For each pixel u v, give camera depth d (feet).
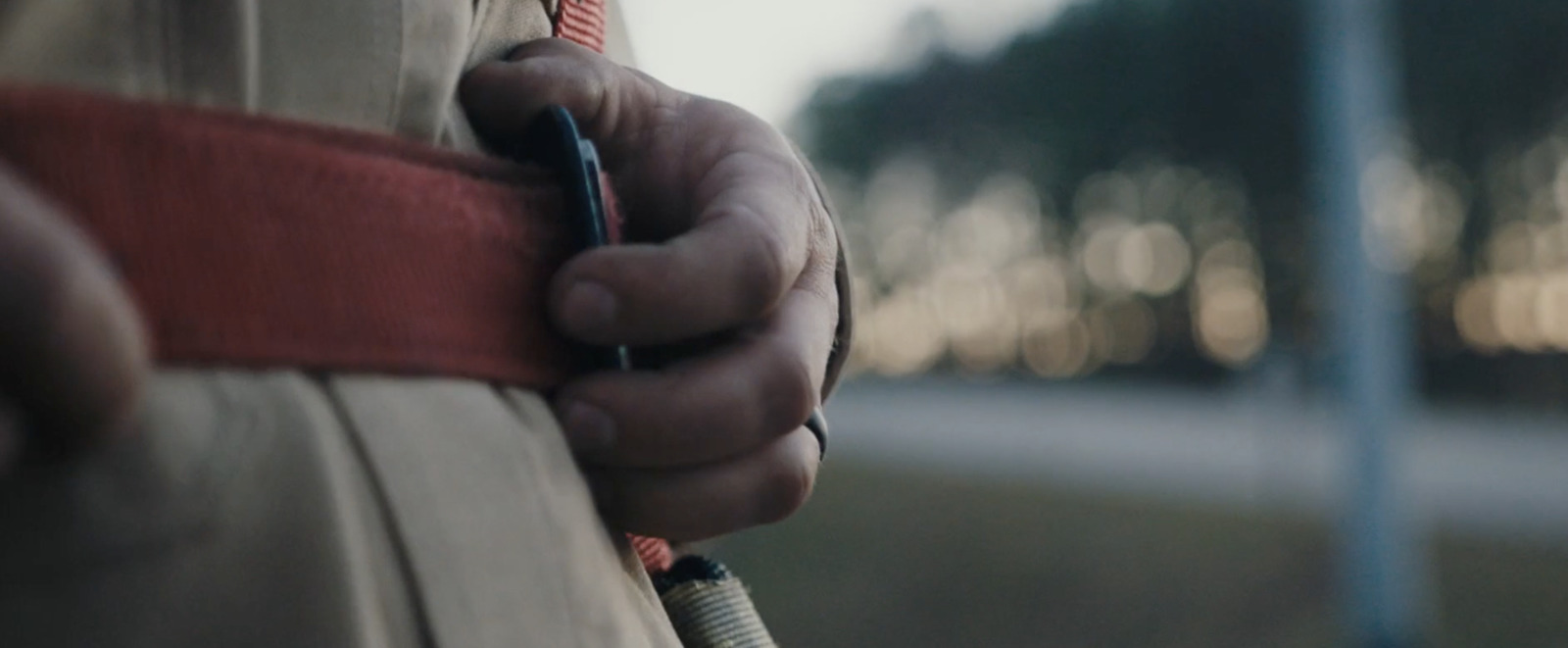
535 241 1.46
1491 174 41.45
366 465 1.29
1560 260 40.91
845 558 15.98
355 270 1.31
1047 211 57.62
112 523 1.17
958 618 13.30
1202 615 12.92
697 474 1.51
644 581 1.58
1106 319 57.88
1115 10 49.06
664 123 1.65
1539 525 17.44
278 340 1.26
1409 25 40.60
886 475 24.73
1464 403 42.09
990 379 62.23
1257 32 45.39
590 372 1.48
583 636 1.39
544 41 1.65
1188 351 54.60
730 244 1.45
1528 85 39.99
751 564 15.89
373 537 1.29
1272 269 47.55
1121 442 31.42
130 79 1.30
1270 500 18.98
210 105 1.33
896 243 64.28
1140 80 49.11
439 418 1.35
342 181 1.31
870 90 62.34
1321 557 14.37
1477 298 42.75
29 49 1.27
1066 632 12.76
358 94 1.41
